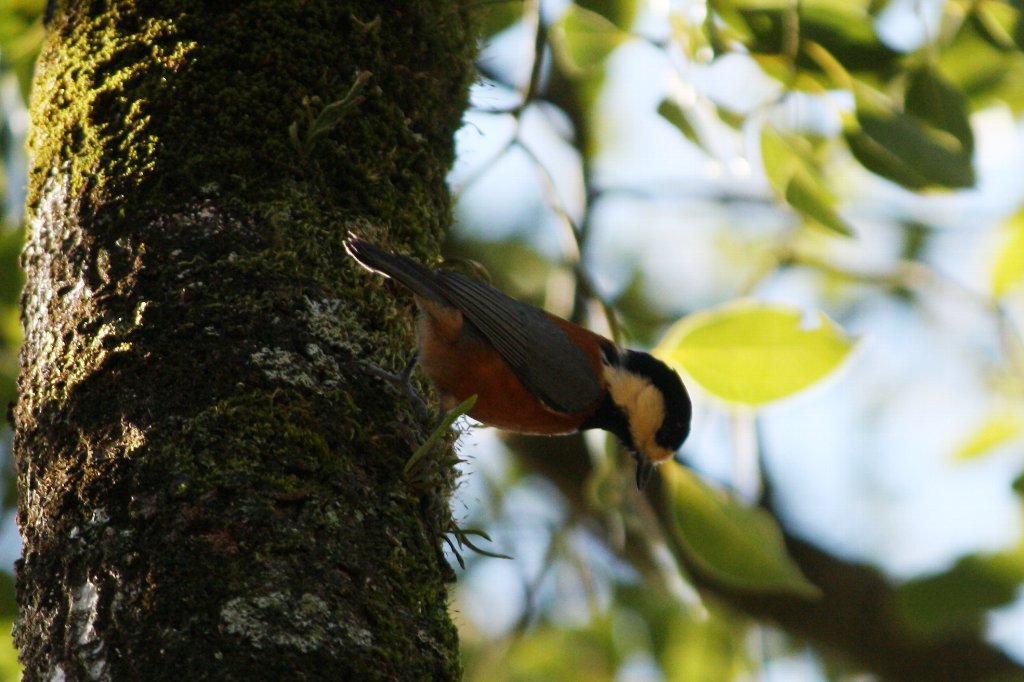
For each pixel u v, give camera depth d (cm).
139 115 629
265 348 578
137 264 591
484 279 920
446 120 752
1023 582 1154
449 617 592
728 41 831
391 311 665
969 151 832
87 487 539
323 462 560
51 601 528
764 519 868
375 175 675
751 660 1398
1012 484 1111
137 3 661
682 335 838
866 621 1573
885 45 819
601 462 923
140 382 559
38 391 584
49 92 662
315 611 511
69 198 622
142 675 484
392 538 565
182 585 503
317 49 668
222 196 614
